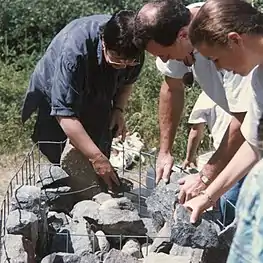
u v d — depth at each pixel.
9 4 7.95
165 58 3.05
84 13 7.94
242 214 1.67
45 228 3.39
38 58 7.46
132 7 8.13
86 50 3.70
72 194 3.86
